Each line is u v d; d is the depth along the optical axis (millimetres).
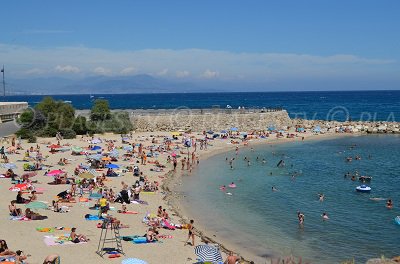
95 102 81438
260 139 83562
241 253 26297
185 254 24500
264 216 34406
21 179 40125
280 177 50156
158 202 36906
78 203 34094
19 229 26781
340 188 44594
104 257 22969
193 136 79562
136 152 60000
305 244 28203
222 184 46062
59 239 25047
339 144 80500
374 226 31906
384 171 54281
